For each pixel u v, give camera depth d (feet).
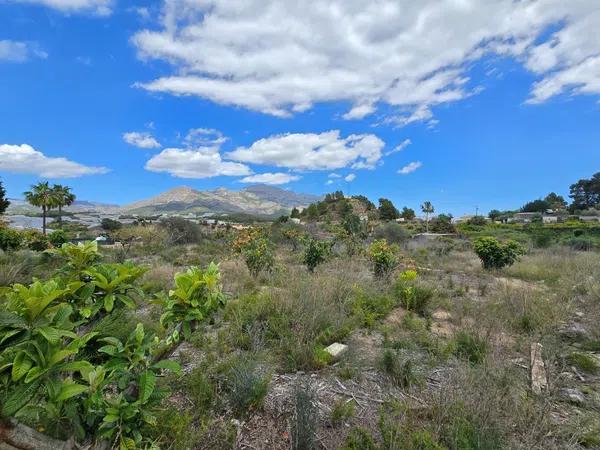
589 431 7.87
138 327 5.73
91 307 6.09
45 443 4.65
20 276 25.50
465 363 10.28
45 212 124.67
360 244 44.98
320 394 9.62
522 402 8.38
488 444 6.83
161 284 24.57
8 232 48.49
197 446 7.48
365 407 9.03
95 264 6.62
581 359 11.93
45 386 4.33
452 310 18.75
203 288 6.55
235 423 8.14
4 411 4.05
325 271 26.11
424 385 9.86
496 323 14.07
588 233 96.68
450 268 40.04
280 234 66.23
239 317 14.78
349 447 7.20
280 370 11.16
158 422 7.30
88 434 5.73
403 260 33.86
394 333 15.02
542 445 7.23
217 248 59.00
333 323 14.58
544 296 20.43
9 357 4.29
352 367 11.14
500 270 38.01
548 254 48.55
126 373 5.30
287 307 15.44
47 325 4.42
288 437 7.66
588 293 22.12
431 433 7.38
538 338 13.66
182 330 6.36
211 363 11.04
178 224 79.41
